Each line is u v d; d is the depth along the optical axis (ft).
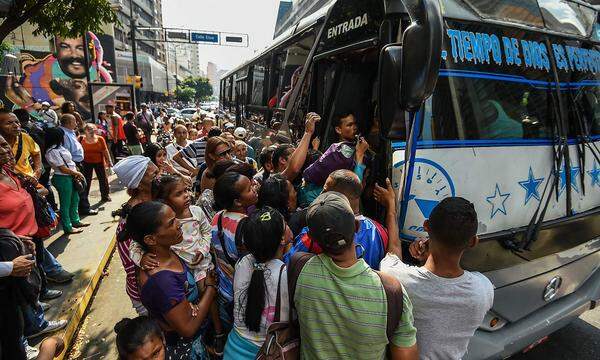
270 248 6.35
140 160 10.18
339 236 5.18
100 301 14.55
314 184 9.55
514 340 8.11
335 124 11.26
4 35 18.66
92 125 23.90
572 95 9.66
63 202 19.19
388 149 8.28
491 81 8.46
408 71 6.49
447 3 8.14
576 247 9.38
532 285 8.61
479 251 7.81
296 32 16.14
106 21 21.90
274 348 5.93
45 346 6.27
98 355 11.55
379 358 5.28
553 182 9.09
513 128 8.63
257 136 23.41
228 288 8.00
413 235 7.75
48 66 70.28
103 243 18.45
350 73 10.52
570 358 10.69
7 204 9.35
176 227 6.81
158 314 6.71
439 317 5.79
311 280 5.50
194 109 114.62
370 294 5.16
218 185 8.27
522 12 9.04
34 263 8.57
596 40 10.53
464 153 8.06
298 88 14.16
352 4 10.12
